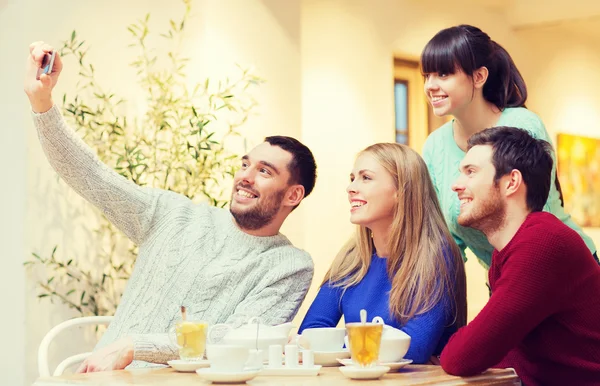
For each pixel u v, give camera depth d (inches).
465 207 72.3
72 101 132.4
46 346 88.9
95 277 133.7
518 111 95.5
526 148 71.1
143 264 93.0
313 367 66.2
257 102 150.3
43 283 128.0
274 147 93.9
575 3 220.2
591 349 68.7
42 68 86.6
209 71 142.6
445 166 100.5
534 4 224.4
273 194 92.6
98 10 136.5
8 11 132.0
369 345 62.9
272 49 154.0
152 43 142.5
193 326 68.6
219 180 142.5
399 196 82.6
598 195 261.9
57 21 131.7
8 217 129.0
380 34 198.4
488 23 227.8
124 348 75.9
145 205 93.9
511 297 66.9
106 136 135.9
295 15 159.2
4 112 131.0
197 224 93.7
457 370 67.4
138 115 140.1
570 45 255.0
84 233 133.0
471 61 93.4
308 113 180.5
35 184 128.2
